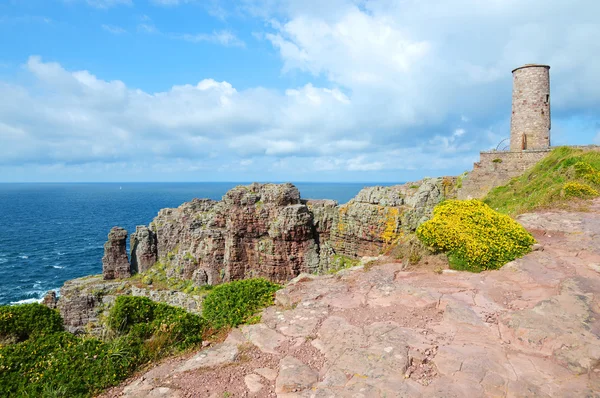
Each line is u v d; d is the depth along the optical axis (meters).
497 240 16.88
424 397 8.30
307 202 51.19
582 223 21.00
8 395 10.43
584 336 10.00
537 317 11.01
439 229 17.27
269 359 10.91
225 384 9.86
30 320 15.29
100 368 11.18
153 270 57.84
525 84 40.84
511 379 8.78
